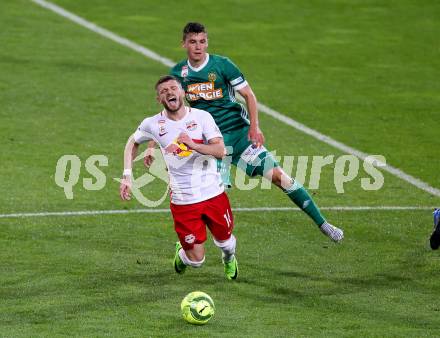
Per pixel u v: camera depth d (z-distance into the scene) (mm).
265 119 52125
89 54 64000
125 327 25516
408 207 38562
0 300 27750
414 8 79562
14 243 33312
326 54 66625
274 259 32094
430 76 62125
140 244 33562
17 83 56625
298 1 80750
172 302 27750
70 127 49406
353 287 29312
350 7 79375
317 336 24891
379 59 65812
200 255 29156
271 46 68000
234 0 80375
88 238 34094
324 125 51344
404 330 25469
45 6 75750
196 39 31266
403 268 31203
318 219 31906
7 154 44625
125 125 50219
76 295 28266
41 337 24672
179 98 27953
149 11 76500
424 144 48250
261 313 26828
